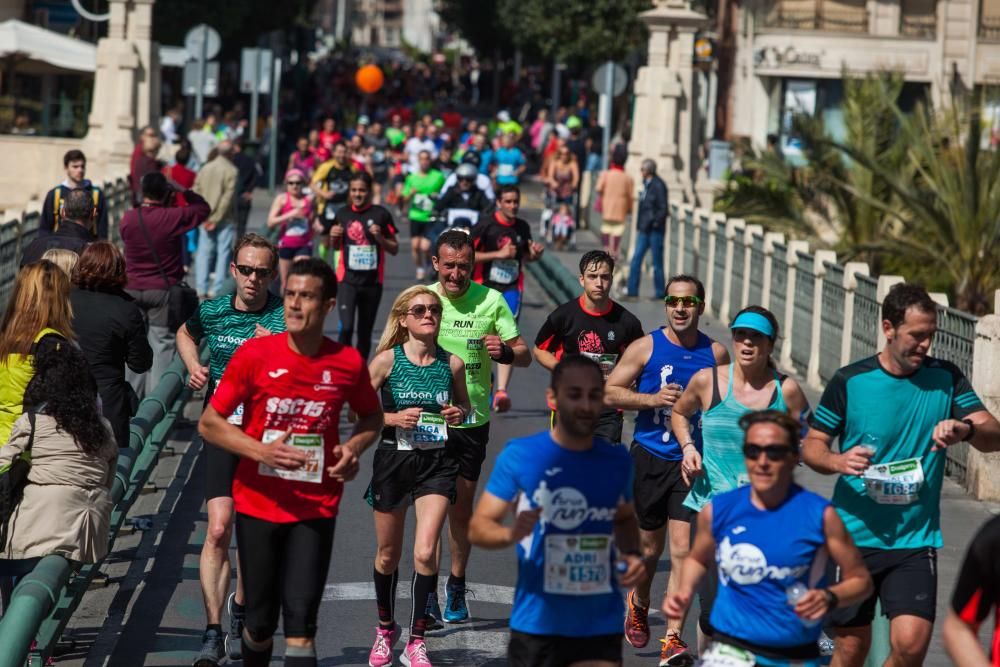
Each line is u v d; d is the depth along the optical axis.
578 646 16.98
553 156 93.62
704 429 21.64
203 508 32.44
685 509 23.20
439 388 22.94
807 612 16.08
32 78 112.31
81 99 101.44
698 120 91.00
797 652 16.47
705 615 21.28
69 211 33.09
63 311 21.66
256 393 18.91
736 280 62.94
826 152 70.12
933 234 64.12
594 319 27.03
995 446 19.64
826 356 49.03
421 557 22.67
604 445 17.05
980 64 152.12
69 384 21.08
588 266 26.81
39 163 99.06
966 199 62.06
